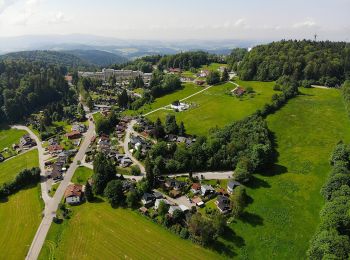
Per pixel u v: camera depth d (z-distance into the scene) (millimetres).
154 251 106562
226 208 123312
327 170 151000
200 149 155750
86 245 110188
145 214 123500
